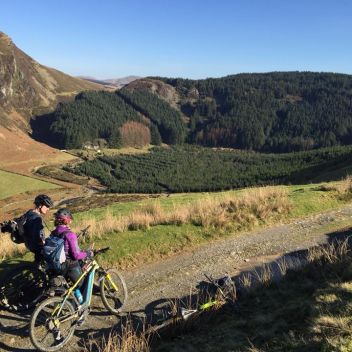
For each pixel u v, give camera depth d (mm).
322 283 8172
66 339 6723
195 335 6977
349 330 5754
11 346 6711
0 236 13383
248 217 14148
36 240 7289
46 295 6910
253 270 10055
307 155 175750
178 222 13195
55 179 151250
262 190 17750
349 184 19531
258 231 13461
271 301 7902
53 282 6762
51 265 6785
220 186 134250
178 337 6977
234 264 10578
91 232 11867
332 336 5707
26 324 7270
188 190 133625
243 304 8000
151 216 13758
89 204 70812
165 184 149125
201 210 14109
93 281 7508
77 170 177750
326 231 13383
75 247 6871
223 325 7184
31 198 112312
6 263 9656
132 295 8664
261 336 6422
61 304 6637
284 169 148375
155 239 11695
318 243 12117
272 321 6910
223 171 190125
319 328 6055
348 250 9922
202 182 151500
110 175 179125
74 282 6934
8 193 117750
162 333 7043
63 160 196750
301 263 9711
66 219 7070
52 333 6574
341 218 14945
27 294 7551
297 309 7121
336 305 6723
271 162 196250
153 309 8070
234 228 13383
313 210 15969
